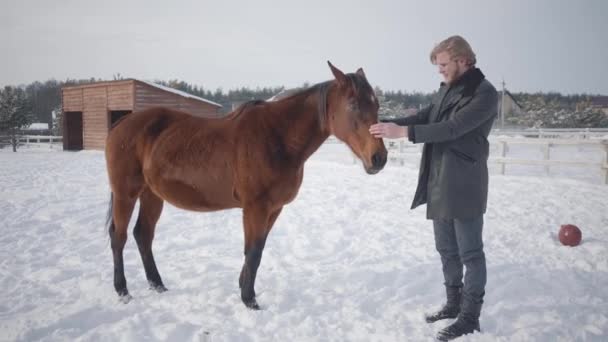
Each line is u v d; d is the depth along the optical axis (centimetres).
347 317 283
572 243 438
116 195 332
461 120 231
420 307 298
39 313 290
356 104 258
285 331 263
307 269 385
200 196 309
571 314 282
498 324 272
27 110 2655
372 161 251
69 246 452
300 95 299
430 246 448
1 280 348
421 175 273
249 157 283
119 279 321
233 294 319
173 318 285
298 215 610
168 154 310
